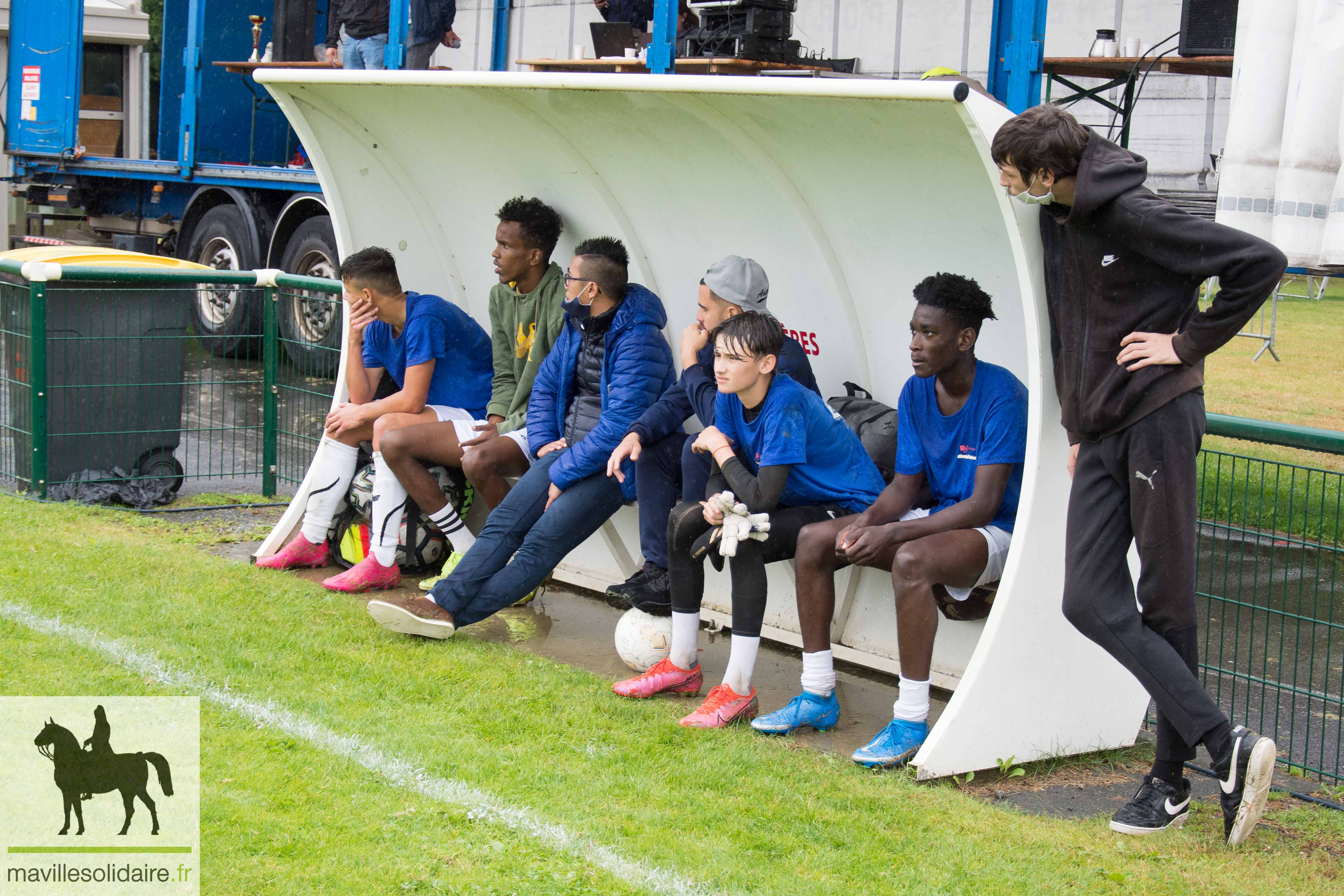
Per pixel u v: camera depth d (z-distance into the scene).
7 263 7.15
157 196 14.82
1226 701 5.21
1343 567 6.65
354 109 6.29
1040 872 3.50
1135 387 3.61
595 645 5.43
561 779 3.91
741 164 5.27
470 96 5.73
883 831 3.70
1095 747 4.49
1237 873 3.58
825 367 5.51
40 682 4.37
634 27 10.52
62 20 15.23
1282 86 6.84
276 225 12.88
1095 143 3.57
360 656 4.92
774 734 4.46
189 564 6.05
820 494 4.71
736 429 4.67
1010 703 4.24
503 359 6.27
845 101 4.38
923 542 4.23
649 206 5.85
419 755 4.00
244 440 8.80
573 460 5.17
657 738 4.30
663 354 5.34
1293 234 6.75
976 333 4.30
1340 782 4.39
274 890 3.14
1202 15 8.27
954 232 4.84
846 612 5.38
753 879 3.33
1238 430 4.40
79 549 6.13
